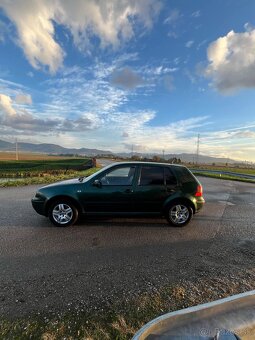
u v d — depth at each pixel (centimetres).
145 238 529
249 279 354
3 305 282
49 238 514
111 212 600
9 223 621
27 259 410
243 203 998
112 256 430
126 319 261
